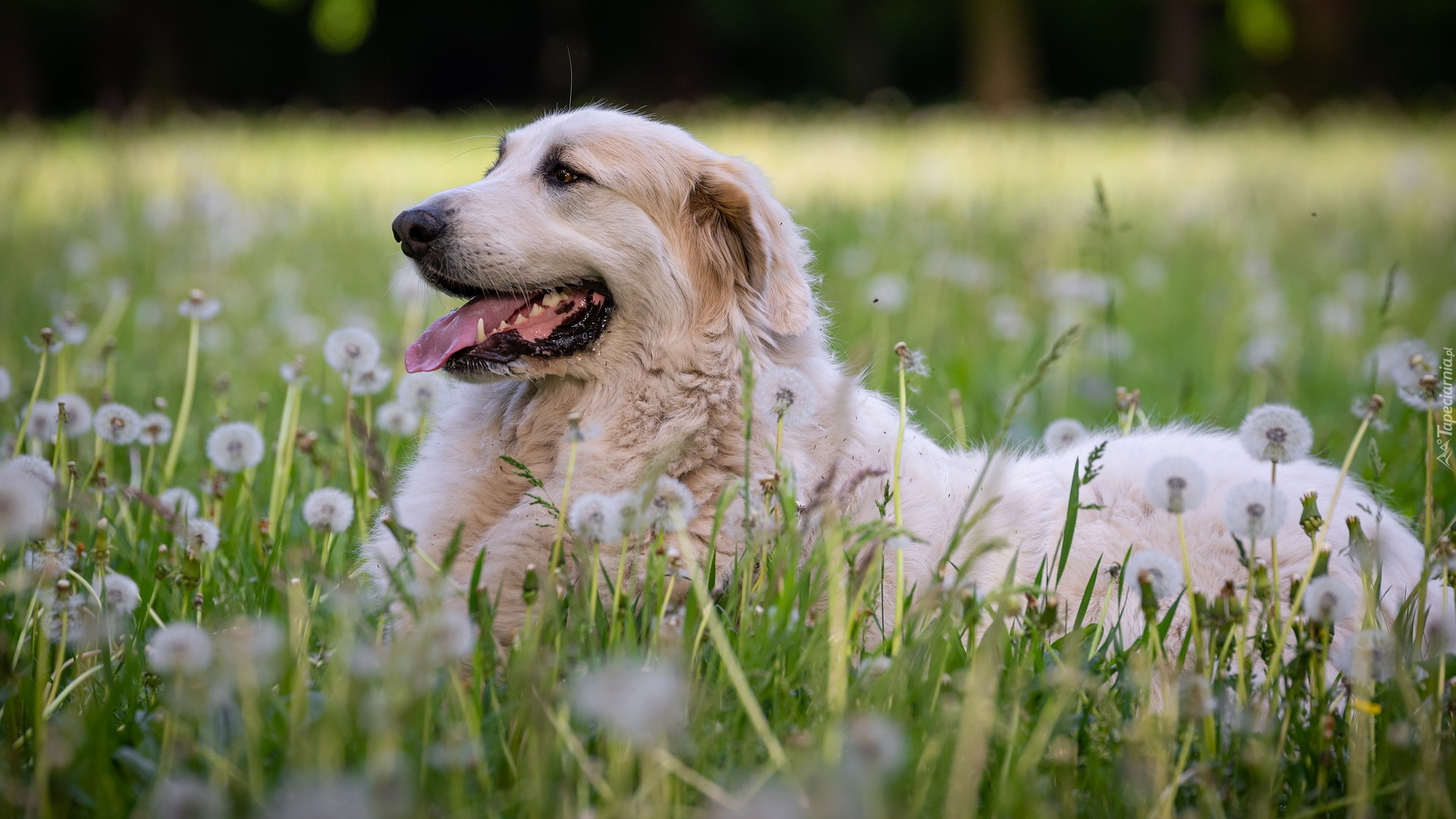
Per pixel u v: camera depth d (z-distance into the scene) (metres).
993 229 10.49
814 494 3.36
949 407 5.61
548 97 38.31
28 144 15.14
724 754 2.35
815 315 3.89
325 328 7.45
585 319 3.68
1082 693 2.57
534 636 2.39
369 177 14.30
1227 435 4.13
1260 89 37.03
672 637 2.56
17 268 8.62
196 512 3.72
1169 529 3.51
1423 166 15.28
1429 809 2.25
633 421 3.63
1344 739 2.61
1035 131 20.03
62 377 4.44
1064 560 2.94
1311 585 2.59
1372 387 4.84
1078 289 7.34
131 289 7.81
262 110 35.03
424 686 2.16
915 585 3.00
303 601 2.67
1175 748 2.49
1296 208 12.62
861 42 37.47
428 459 3.81
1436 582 3.44
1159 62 34.19
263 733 2.28
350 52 39.00
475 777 2.28
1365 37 37.97
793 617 2.81
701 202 3.71
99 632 2.71
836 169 14.05
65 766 2.14
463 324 3.74
